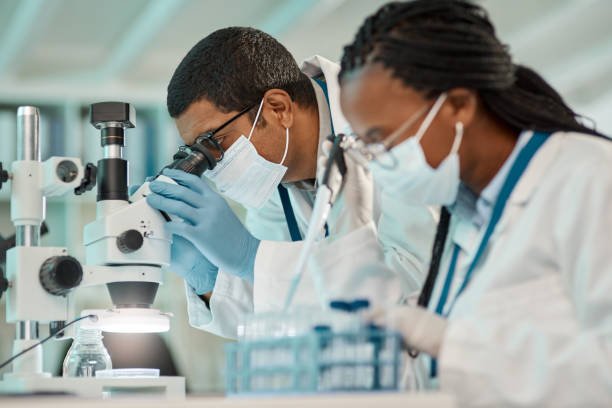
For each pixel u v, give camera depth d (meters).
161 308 5.54
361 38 1.69
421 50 1.60
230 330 2.58
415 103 1.61
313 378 1.30
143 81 6.12
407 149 1.61
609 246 1.46
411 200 1.75
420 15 1.67
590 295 1.45
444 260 1.87
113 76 5.92
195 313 2.59
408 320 1.49
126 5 5.43
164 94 5.98
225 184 2.35
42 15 4.96
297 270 1.77
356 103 1.63
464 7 1.71
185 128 2.32
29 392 1.64
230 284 2.54
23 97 5.69
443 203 1.75
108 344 3.44
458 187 1.80
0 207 5.44
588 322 1.46
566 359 1.36
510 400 1.37
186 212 2.14
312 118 2.41
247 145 2.28
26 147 1.99
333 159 1.95
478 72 1.62
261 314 1.47
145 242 2.04
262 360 1.40
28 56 5.80
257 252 2.28
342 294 2.00
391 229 2.31
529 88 1.77
